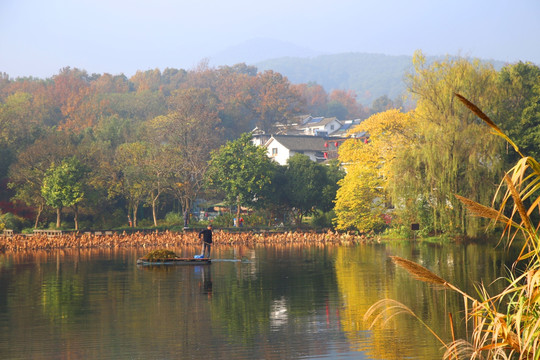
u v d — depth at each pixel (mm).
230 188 71125
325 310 18641
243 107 158375
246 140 71375
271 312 18422
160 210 82312
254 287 24375
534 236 6121
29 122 94812
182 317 17672
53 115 132500
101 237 54875
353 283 25188
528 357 6461
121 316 17891
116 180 74000
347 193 61969
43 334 15352
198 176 77125
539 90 55531
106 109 131000
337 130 156375
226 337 14953
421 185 52344
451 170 50062
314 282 25766
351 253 43125
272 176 70500
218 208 87688
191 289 23875
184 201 76938
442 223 52156
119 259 40219
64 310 18984
